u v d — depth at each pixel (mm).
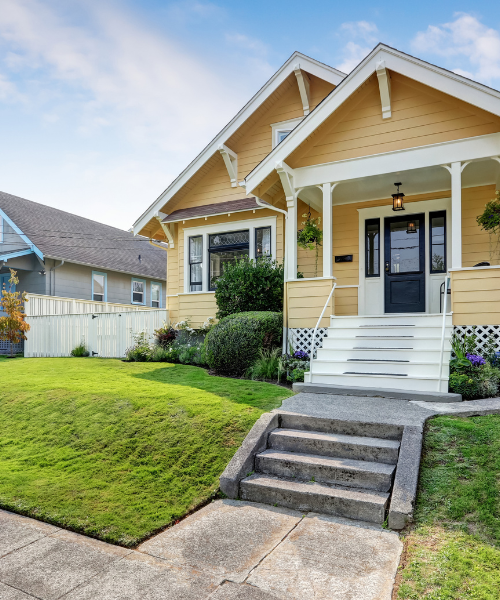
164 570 3107
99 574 3068
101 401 6660
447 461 4273
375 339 7773
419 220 9891
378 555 3225
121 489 4422
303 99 11453
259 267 10211
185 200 13047
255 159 12227
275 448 5125
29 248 17219
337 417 5328
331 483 4355
